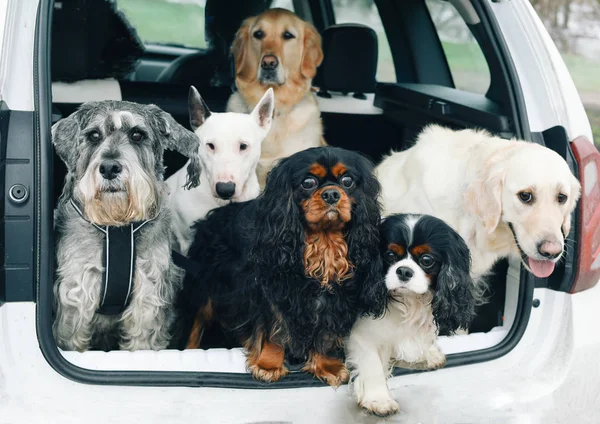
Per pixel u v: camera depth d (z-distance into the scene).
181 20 4.25
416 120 3.82
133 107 2.64
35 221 2.02
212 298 2.85
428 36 4.39
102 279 2.50
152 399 2.04
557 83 2.63
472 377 2.32
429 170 2.94
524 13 2.70
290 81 4.03
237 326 2.53
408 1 4.33
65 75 3.50
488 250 2.81
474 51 3.96
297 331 2.34
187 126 3.70
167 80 4.28
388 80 4.61
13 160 2.01
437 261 2.37
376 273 2.36
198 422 2.03
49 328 2.02
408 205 2.97
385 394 2.22
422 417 2.20
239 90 4.07
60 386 1.99
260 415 2.09
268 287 2.35
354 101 4.23
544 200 2.49
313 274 2.34
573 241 2.48
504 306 2.77
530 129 2.66
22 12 2.11
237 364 2.20
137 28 4.14
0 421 1.91
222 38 4.36
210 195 3.35
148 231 2.58
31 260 2.01
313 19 4.61
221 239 2.85
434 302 2.37
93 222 2.45
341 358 2.40
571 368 2.36
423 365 2.39
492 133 3.10
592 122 10.80
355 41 4.16
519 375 2.35
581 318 2.44
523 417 2.26
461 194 2.81
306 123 4.10
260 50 3.95
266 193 2.40
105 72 4.04
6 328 2.00
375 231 2.39
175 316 2.93
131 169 2.45
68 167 2.55
